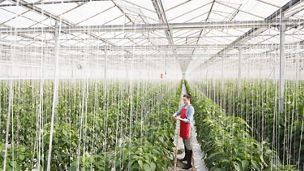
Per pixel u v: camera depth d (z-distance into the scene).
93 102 8.57
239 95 10.25
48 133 4.04
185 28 6.59
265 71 9.95
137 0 6.21
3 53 8.51
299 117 5.25
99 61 14.49
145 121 6.32
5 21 7.52
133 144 4.07
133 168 3.21
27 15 6.95
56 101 7.84
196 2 6.81
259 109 6.99
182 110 5.62
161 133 4.81
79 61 10.69
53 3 5.66
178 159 5.89
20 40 9.66
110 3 6.52
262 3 6.30
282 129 5.54
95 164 3.28
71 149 4.36
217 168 3.49
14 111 6.32
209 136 4.89
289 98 6.11
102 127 5.41
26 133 5.78
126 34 10.02
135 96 9.89
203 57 16.67
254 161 3.31
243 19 8.00
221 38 11.33
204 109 7.58
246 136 4.74
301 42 9.08
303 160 4.64
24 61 8.83
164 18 6.39
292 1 5.24
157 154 3.88
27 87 9.73
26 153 3.43
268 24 6.10
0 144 3.53
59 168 4.14
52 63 11.29
